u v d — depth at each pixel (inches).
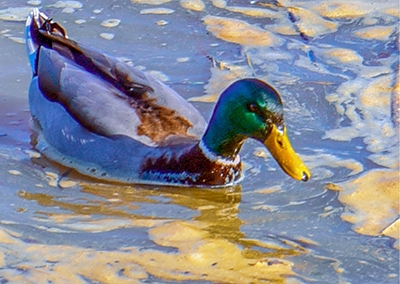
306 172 424.5
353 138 477.1
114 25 588.1
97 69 480.7
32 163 464.4
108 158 455.8
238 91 430.9
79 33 577.9
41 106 491.8
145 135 455.2
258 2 617.6
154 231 405.1
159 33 581.0
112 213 421.4
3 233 401.7
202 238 400.2
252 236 402.0
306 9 608.1
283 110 473.7
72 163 466.0
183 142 453.4
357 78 534.6
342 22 594.9
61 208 424.5
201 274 374.3
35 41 515.8
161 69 544.7
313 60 554.6
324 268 379.2
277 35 581.0
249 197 436.5
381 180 439.2
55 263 381.1
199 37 577.3
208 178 444.5
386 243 394.6
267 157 468.4
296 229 406.6
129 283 368.5
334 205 423.2
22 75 538.6
